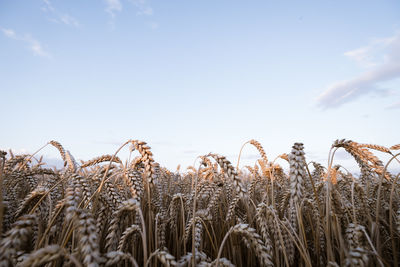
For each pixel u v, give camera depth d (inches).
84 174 209.9
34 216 56.0
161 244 105.0
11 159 157.6
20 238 52.2
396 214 108.7
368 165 122.2
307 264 76.0
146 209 131.0
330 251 79.4
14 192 125.6
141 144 97.3
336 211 103.7
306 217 141.9
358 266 58.9
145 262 64.7
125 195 126.6
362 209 111.4
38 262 46.8
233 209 116.6
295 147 80.0
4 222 81.1
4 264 49.6
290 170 76.7
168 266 65.0
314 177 164.7
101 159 138.0
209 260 88.9
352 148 99.5
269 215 102.3
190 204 142.4
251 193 156.8
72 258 48.9
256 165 205.0
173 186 240.4
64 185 129.6
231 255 120.2
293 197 75.8
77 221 56.4
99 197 93.2
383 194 123.3
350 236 79.2
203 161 106.1
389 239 102.2
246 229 76.3
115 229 76.3
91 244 52.5
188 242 132.0
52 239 93.4
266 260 72.1
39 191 88.0
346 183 151.5
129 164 137.0
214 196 132.3
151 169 95.6
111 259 58.6
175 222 126.6
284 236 104.0
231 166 95.4
